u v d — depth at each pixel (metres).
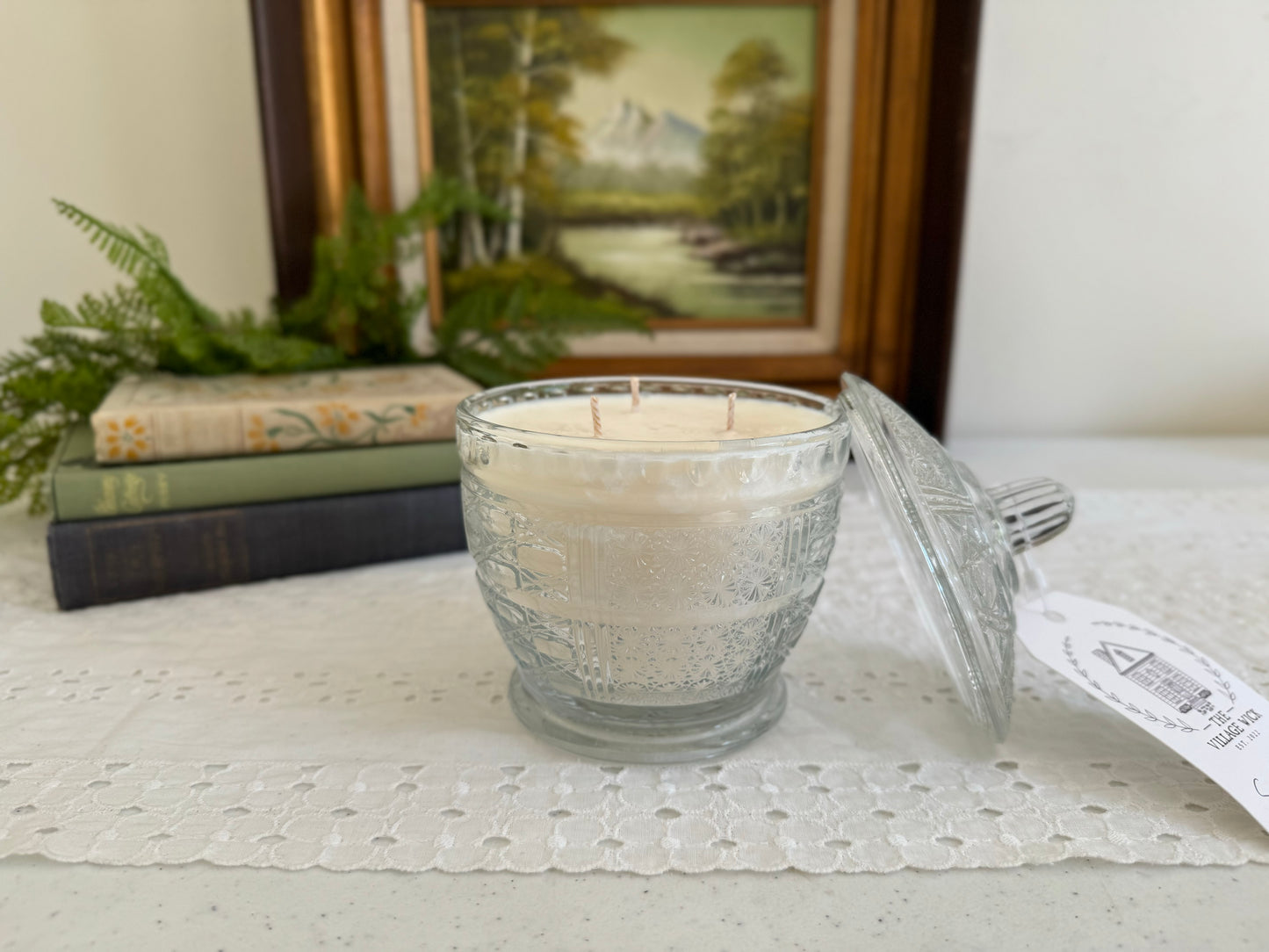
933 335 0.58
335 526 0.42
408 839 0.24
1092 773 0.27
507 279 0.58
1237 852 0.23
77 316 0.50
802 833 0.24
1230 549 0.44
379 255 0.52
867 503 0.51
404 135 0.55
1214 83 0.61
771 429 0.27
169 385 0.45
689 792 0.26
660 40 0.56
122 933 0.20
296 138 0.53
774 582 0.25
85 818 0.24
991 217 0.62
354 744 0.28
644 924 0.21
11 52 0.55
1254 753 0.25
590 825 0.24
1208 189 0.62
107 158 0.58
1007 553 0.29
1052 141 0.61
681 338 0.60
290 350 0.47
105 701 0.30
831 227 0.58
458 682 0.32
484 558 0.26
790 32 0.56
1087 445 0.64
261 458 0.41
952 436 0.67
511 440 0.24
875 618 0.38
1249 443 0.65
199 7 0.57
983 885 0.22
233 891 0.22
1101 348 0.65
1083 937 0.21
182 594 0.40
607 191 0.58
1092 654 0.29
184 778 0.26
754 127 0.57
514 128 0.56
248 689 0.31
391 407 0.43
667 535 0.23
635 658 0.25
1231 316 0.65
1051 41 0.60
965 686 0.26
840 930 0.21
